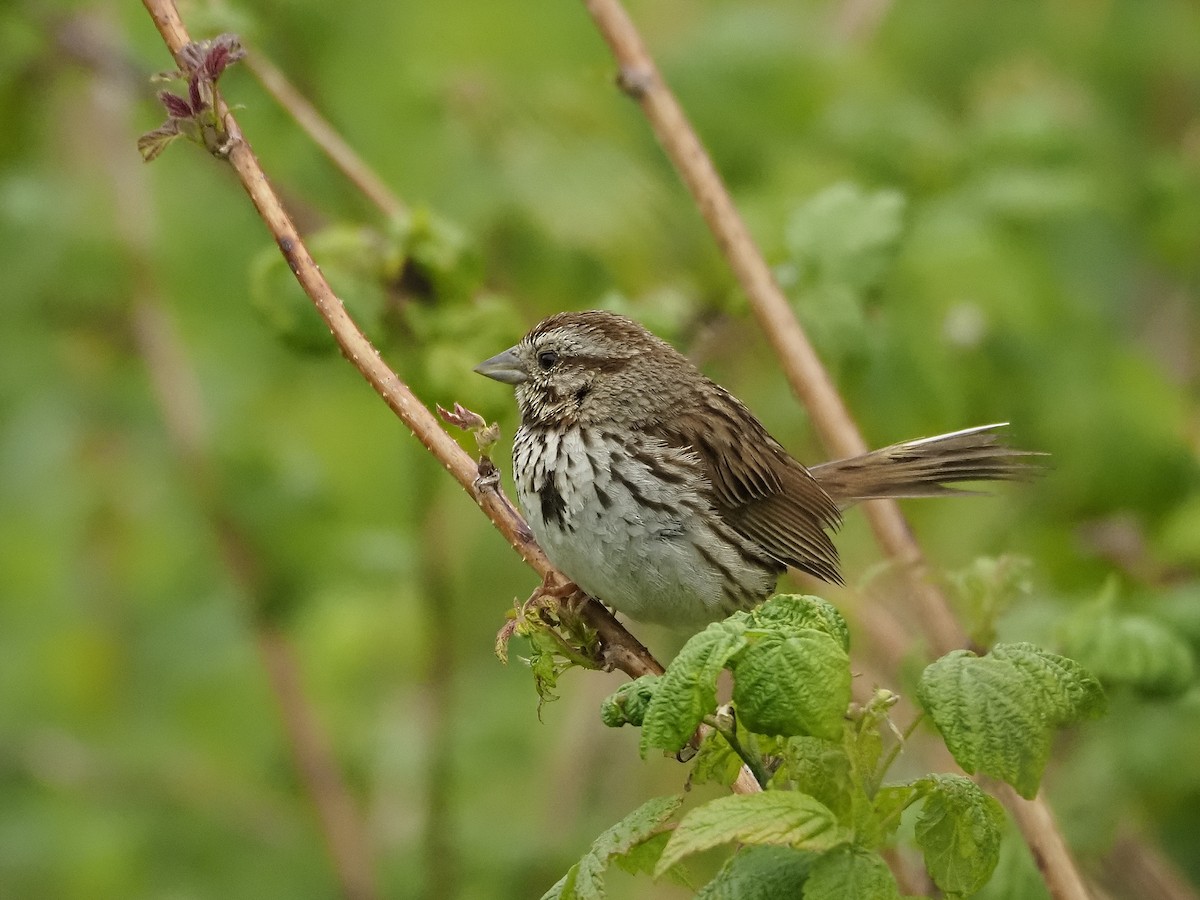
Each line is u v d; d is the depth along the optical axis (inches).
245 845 553.0
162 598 613.3
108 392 594.9
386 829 538.0
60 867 554.3
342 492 561.3
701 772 249.6
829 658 218.8
